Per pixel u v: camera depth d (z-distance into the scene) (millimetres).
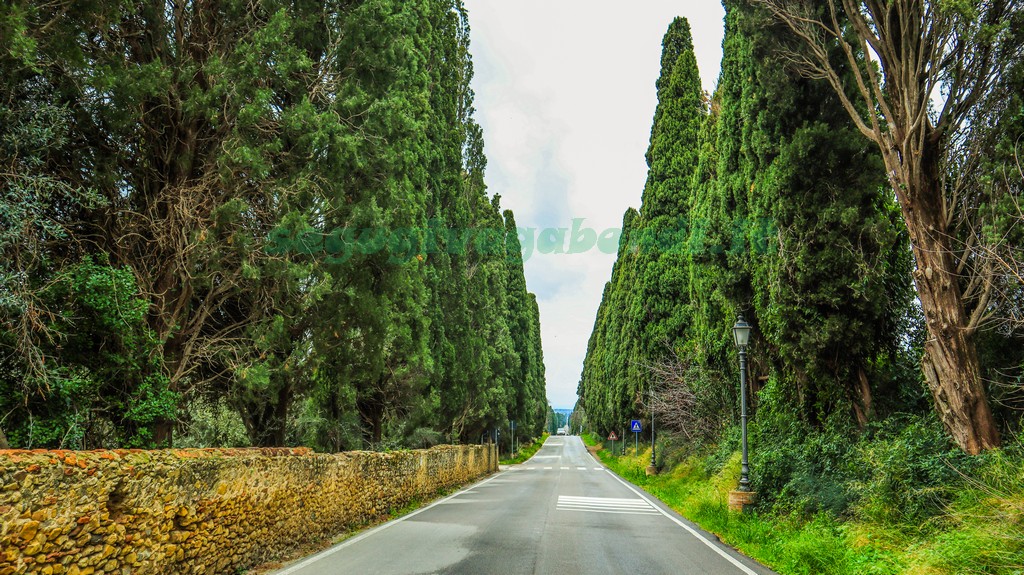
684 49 31906
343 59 10906
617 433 52188
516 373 46094
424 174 17781
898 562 7363
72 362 7098
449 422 25922
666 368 25891
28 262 6750
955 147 10258
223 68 8781
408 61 11906
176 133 9055
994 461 8141
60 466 4543
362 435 19156
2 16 5824
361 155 10469
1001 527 6469
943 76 9914
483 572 7277
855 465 10727
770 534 10359
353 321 11508
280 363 10500
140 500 5395
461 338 25188
